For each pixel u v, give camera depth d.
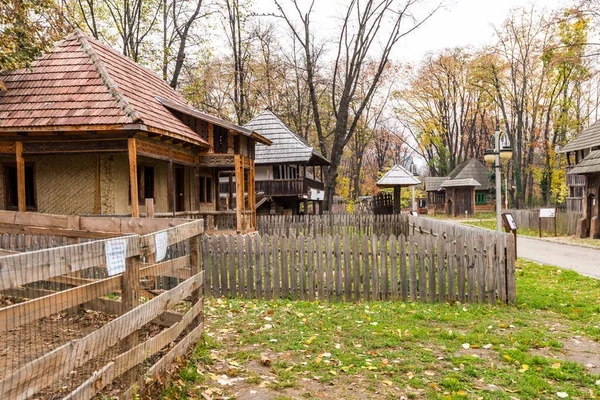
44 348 4.30
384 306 8.38
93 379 3.11
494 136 14.89
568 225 24.38
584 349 6.13
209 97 40.59
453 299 8.70
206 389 4.55
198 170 18.14
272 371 5.17
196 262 5.77
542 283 10.88
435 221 14.18
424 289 8.84
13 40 12.85
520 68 47.84
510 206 52.44
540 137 51.03
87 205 12.83
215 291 9.48
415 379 4.96
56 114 11.77
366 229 22.06
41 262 2.68
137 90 14.38
